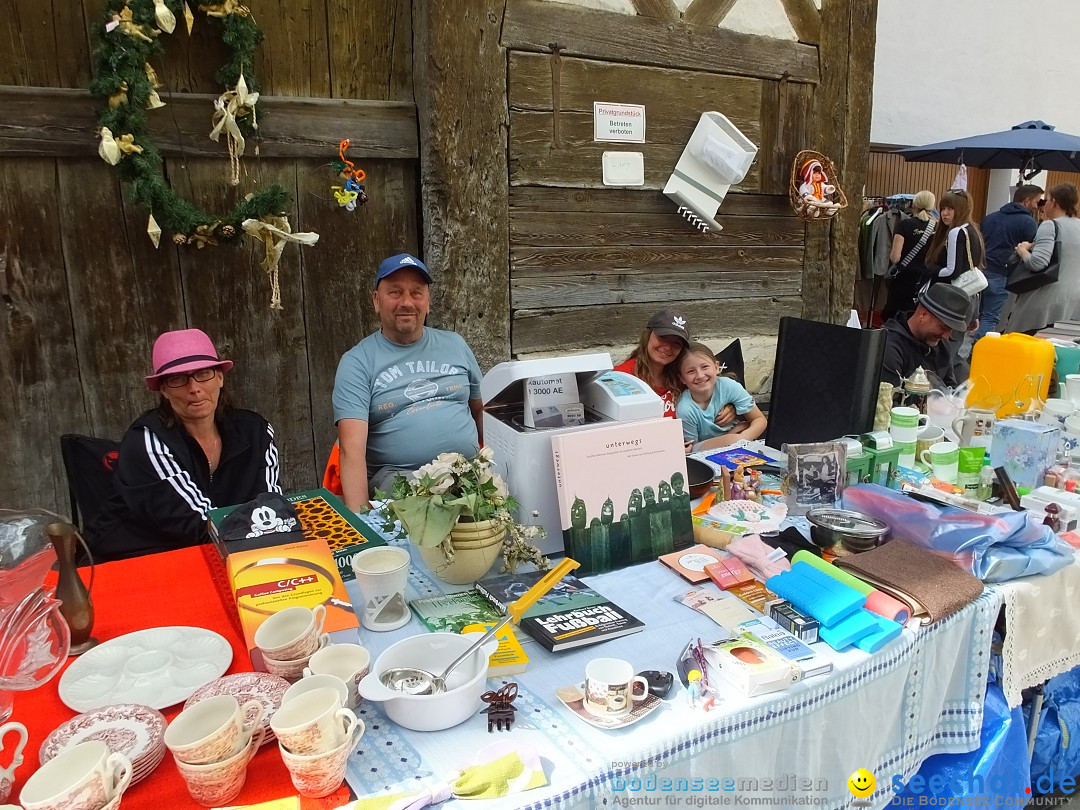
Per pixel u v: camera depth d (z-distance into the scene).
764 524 1.65
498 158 2.91
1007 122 6.73
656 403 1.59
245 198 2.55
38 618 1.06
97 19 2.27
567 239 3.17
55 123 2.28
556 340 3.24
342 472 2.22
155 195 2.29
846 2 3.63
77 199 2.38
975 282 3.45
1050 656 1.51
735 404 2.77
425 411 2.36
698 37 3.26
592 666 1.07
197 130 2.46
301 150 2.64
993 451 1.98
